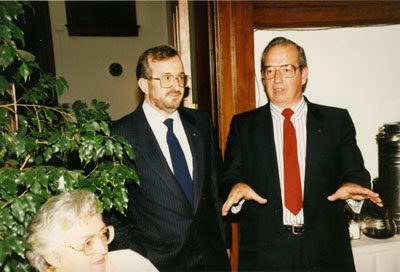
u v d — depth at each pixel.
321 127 1.52
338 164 1.53
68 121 1.10
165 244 1.39
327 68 2.24
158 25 6.29
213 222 1.54
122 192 1.06
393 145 1.80
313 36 2.21
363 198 1.28
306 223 1.44
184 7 3.41
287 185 1.49
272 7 2.16
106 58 6.12
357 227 1.83
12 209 0.86
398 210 1.85
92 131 1.05
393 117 2.31
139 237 1.42
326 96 2.26
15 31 0.90
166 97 1.42
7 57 0.86
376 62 2.26
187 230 1.41
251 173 1.57
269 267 1.48
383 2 2.17
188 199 1.46
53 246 0.93
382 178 1.90
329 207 1.49
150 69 1.42
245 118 1.67
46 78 1.15
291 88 1.50
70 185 0.96
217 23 2.14
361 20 2.18
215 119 2.33
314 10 2.15
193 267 1.41
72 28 5.82
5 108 1.02
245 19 2.14
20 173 0.91
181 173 1.47
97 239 0.99
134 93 6.34
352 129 1.58
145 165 1.41
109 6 5.97
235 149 1.63
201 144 1.56
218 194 1.63
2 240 0.82
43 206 0.96
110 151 1.07
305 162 1.49
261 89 2.25
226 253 1.56
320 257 1.44
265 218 1.51
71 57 5.93
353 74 2.26
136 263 1.21
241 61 2.18
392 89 2.29
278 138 1.57
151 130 1.46
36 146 1.01
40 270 0.96
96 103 1.26
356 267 1.76
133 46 6.23
